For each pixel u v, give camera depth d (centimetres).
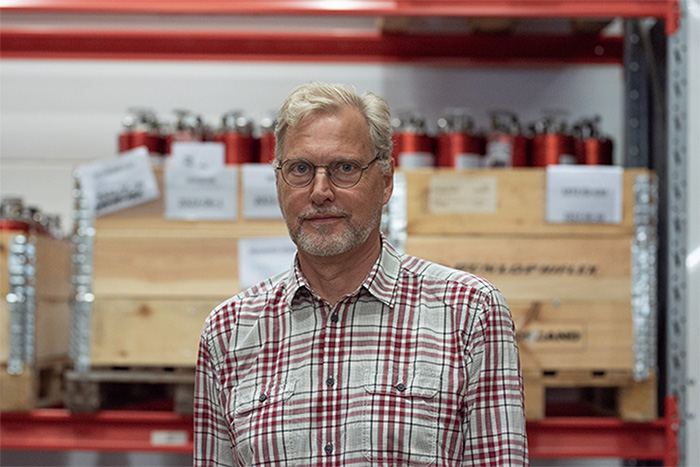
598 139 242
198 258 231
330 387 121
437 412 117
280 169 125
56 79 307
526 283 228
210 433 132
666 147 265
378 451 116
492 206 228
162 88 308
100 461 299
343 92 122
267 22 308
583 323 228
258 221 232
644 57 284
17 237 236
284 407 121
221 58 301
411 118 245
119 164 232
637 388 231
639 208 230
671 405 232
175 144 233
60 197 306
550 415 263
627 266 229
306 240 120
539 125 248
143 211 233
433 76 306
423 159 240
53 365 260
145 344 231
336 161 120
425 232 228
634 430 236
